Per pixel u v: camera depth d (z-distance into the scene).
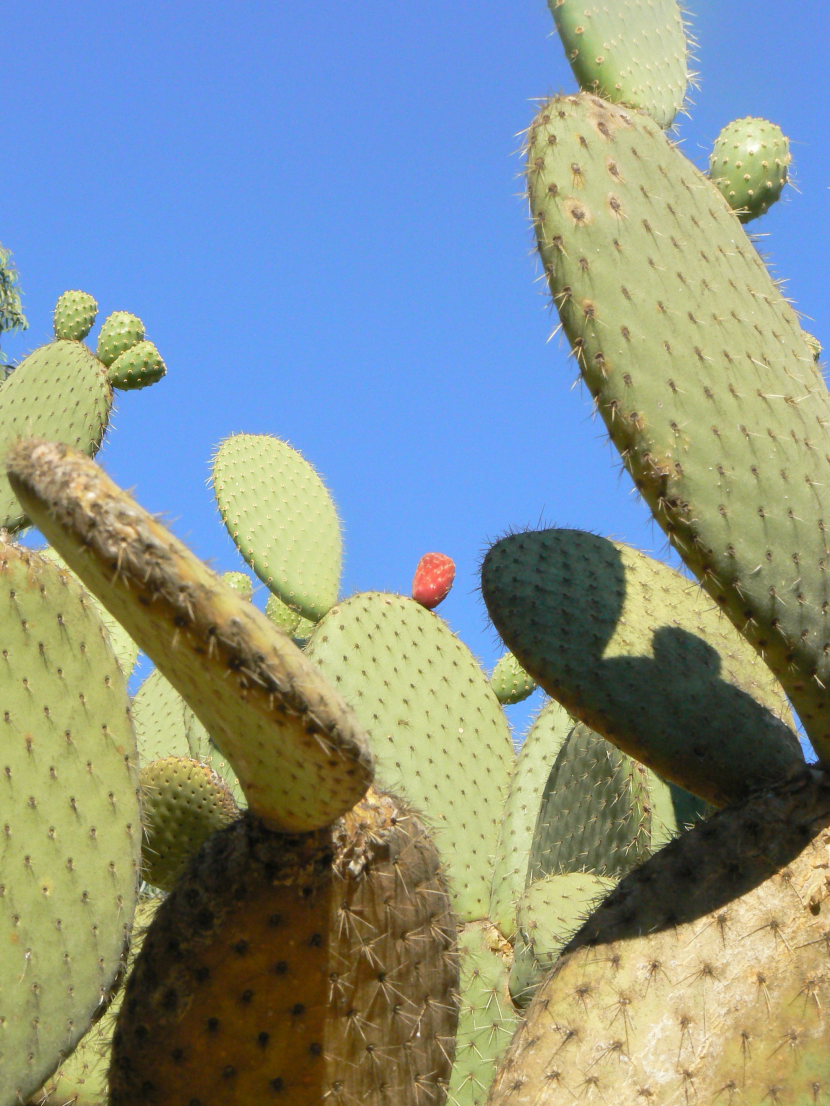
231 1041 2.85
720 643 3.17
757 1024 2.90
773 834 2.96
